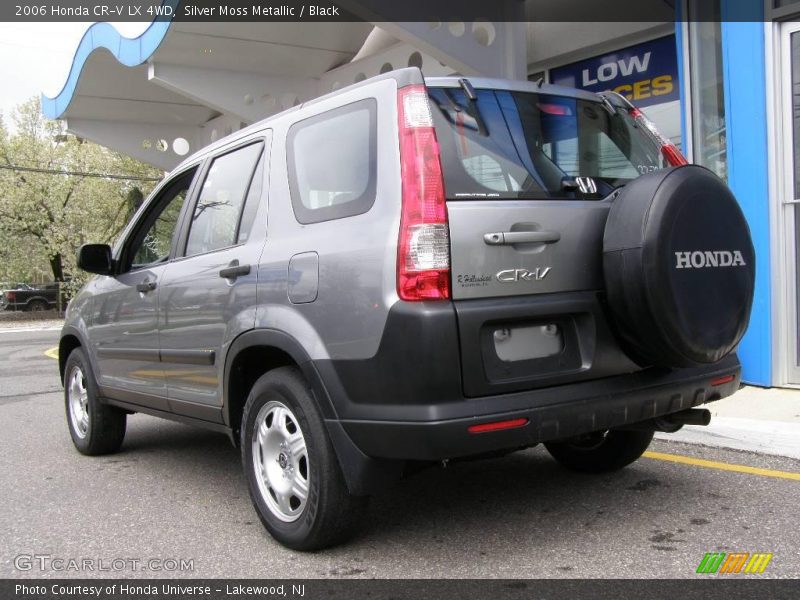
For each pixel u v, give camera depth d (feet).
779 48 19.43
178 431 21.02
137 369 15.38
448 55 27.17
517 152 10.61
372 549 11.10
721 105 21.15
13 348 54.08
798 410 17.17
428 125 9.78
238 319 11.78
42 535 12.55
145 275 14.99
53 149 92.12
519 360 9.69
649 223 9.88
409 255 9.31
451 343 9.12
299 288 10.67
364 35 37.45
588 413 9.86
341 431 9.95
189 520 13.03
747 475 13.83
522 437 9.41
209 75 41.19
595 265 10.48
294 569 10.56
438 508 12.79
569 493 13.28
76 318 18.10
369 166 10.23
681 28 21.66
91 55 41.04
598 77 28.94
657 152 12.85
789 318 19.62
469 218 9.55
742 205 20.03
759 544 10.61
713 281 10.37
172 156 55.83
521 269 9.83
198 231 13.89
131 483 15.61
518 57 28.37
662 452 15.70
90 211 90.94
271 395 11.13
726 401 18.54
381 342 9.41
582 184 10.96
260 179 12.44
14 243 91.76
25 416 24.49
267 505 11.44
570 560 10.38
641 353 10.44
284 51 39.01
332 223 10.56
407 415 9.21
